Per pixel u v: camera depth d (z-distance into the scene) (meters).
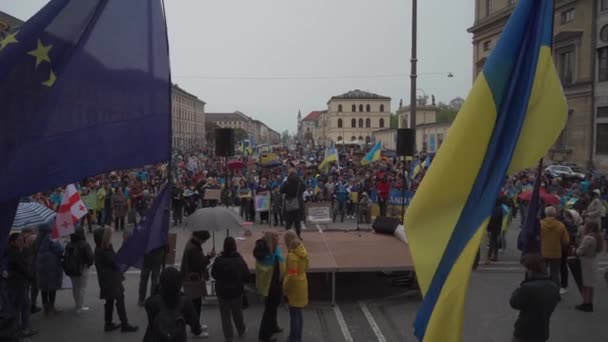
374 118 122.19
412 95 16.55
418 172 24.75
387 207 17.95
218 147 13.77
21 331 7.60
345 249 10.65
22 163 4.46
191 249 7.71
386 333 7.96
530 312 5.41
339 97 122.56
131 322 8.44
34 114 4.54
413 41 16.36
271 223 19.33
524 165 4.27
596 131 38.56
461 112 4.43
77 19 4.76
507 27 4.53
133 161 4.92
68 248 8.70
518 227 18.67
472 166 4.26
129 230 8.24
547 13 4.40
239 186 20.92
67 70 4.68
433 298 4.10
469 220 4.14
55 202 15.87
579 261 9.09
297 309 7.18
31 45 4.58
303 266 7.19
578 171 33.62
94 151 4.74
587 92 38.97
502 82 4.42
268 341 7.52
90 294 10.06
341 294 10.20
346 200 20.45
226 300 7.28
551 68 4.38
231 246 7.34
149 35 5.01
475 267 11.82
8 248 7.45
